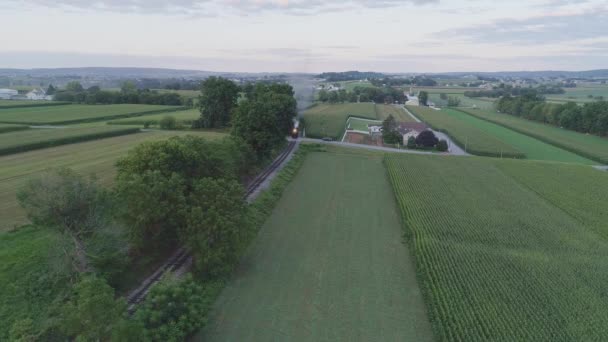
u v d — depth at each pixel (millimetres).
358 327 31750
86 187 31891
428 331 31703
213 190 39906
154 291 29109
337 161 91000
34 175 59750
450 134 134875
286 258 42625
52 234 33125
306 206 59281
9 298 29219
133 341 24375
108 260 33188
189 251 42000
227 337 29766
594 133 142375
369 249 45750
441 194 64562
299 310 33531
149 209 36406
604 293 36750
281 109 98750
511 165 88812
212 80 115000
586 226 53438
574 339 30250
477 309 33562
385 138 117625
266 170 77438
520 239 48281
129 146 83812
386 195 66125
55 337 26969
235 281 37656
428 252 43188
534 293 36250
